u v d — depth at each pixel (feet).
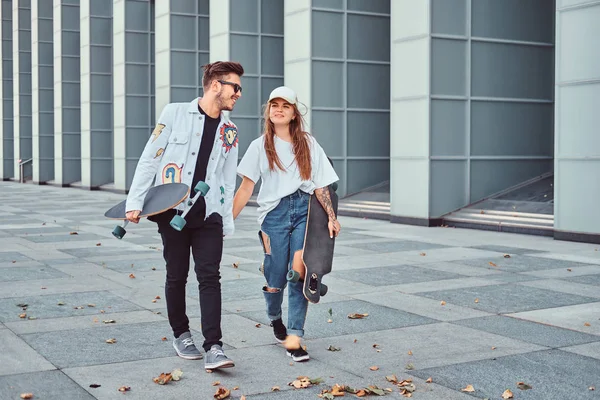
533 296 23.67
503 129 51.98
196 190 15.26
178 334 16.63
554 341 18.04
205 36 86.63
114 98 98.48
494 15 51.26
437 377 15.16
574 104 39.27
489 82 51.24
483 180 51.24
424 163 49.06
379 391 14.05
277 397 13.97
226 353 17.02
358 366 15.99
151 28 97.35
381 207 56.39
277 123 16.26
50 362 16.21
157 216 15.83
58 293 24.47
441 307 22.02
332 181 16.28
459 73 49.96
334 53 62.28
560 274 28.09
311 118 61.46
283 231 16.48
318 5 61.31
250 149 16.61
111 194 95.55
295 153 16.24
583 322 20.10
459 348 17.42
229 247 37.14
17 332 18.97
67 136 116.06
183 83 85.92
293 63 62.59
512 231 44.37
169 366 15.96
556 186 40.22
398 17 50.44
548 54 53.67
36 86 127.03
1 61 148.25
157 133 15.58
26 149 139.64
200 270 15.81
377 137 64.69
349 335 18.67
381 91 64.59
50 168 128.16
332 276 27.63
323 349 17.39
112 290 25.05
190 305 22.22
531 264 30.66
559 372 15.46
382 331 19.08
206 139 15.76
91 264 31.27
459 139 50.16
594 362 16.19
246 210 65.21
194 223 15.64
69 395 14.01
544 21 53.42
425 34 48.60
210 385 14.69
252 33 73.56
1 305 22.44
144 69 97.19
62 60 114.62
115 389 14.39
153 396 14.01
